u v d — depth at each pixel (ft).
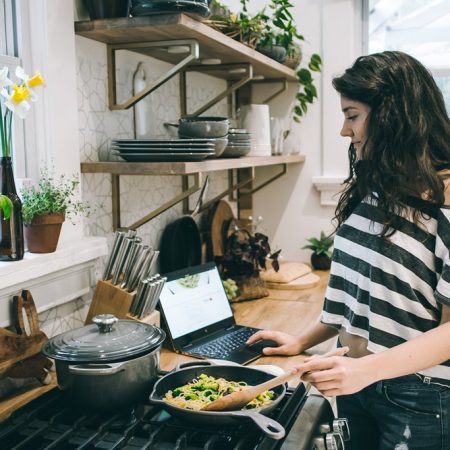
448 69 10.28
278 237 10.78
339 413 5.31
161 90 7.66
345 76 4.53
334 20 10.09
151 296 5.49
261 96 10.53
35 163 5.48
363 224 4.65
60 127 5.55
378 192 4.42
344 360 4.01
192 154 5.59
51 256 5.12
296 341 5.87
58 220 5.08
